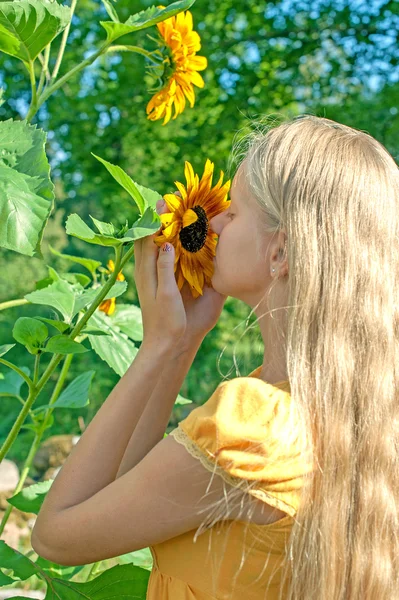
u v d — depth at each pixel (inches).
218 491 35.5
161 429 47.4
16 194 37.1
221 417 35.1
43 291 51.2
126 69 260.2
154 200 45.3
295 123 43.5
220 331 242.1
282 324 40.4
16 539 122.6
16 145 40.1
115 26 48.6
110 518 36.4
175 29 55.2
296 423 35.8
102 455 39.2
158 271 41.9
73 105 272.5
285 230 39.9
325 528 35.1
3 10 43.6
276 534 35.6
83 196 306.2
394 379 38.4
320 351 37.3
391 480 37.1
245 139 49.6
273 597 36.2
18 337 45.7
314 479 35.9
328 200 39.6
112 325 56.9
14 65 273.0
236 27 273.1
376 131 256.2
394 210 41.0
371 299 38.6
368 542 36.0
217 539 36.6
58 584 47.1
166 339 41.6
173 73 55.1
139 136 264.4
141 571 47.7
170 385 47.6
